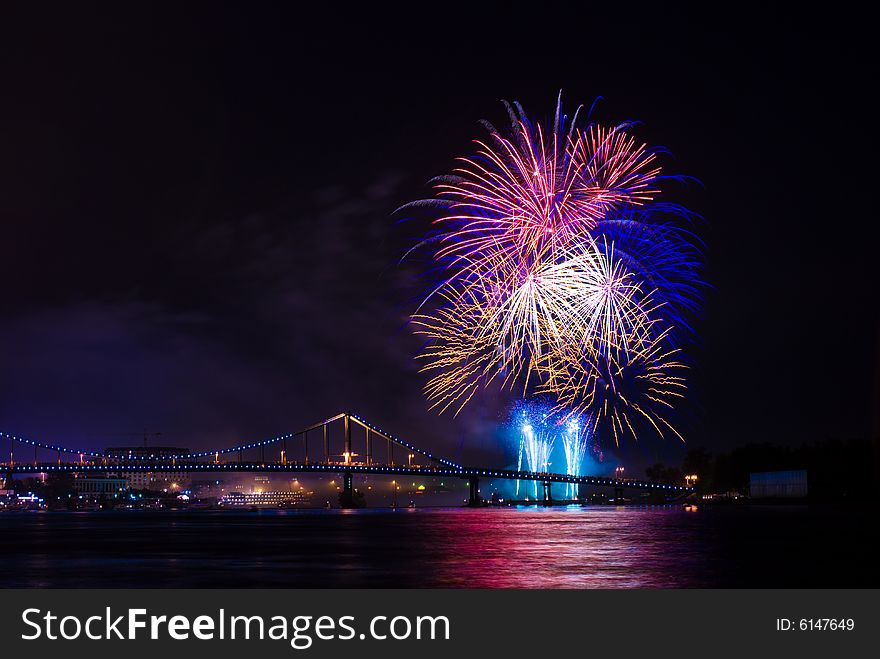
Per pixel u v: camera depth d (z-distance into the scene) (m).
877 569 70.62
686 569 71.00
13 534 153.12
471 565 75.81
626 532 125.94
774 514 195.62
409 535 129.00
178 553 96.31
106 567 79.38
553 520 186.12
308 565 78.50
